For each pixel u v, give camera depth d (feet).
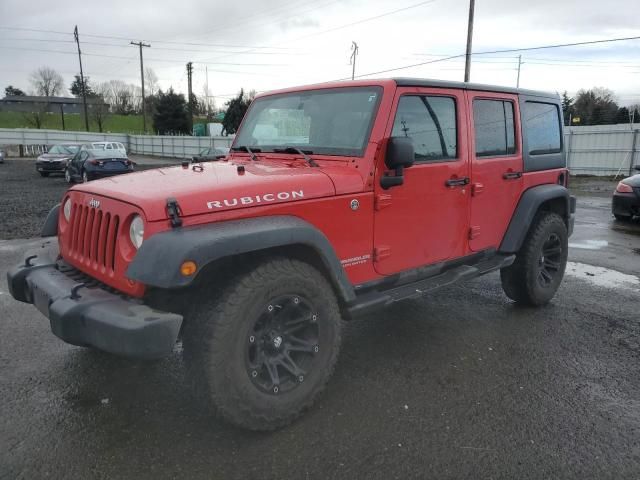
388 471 8.57
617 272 21.71
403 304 17.15
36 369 12.02
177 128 209.15
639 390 11.42
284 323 9.71
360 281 11.22
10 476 8.31
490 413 10.38
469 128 13.39
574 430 9.81
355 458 8.89
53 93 280.10
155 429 9.67
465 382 11.71
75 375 11.76
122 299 9.00
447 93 12.68
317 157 11.75
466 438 9.52
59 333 8.87
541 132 16.51
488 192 14.14
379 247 11.42
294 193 9.85
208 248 8.19
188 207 8.68
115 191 9.47
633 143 70.54
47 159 73.20
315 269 9.96
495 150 14.48
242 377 8.96
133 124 251.60
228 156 13.78
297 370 9.77
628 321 15.76
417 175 11.91
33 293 10.48
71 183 63.62
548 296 16.87
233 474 8.44
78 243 10.53
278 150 12.74
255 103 14.48
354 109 11.60
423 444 9.32
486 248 14.57
